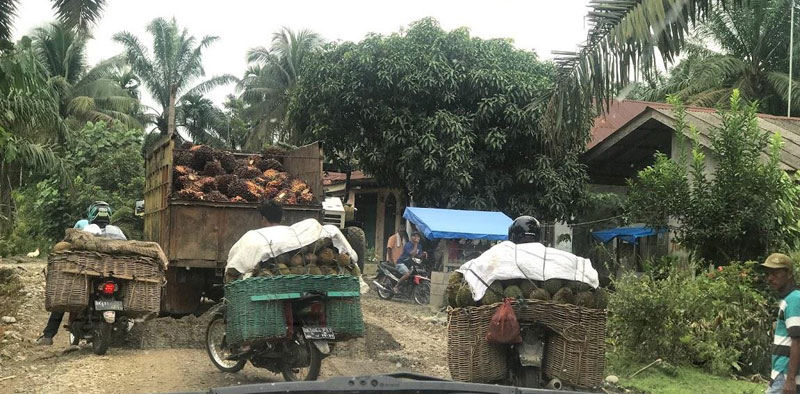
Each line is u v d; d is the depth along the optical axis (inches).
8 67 412.2
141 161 1002.1
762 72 1083.9
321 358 254.7
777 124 666.8
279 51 1680.6
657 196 451.5
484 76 715.4
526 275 222.1
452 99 729.0
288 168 478.0
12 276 615.5
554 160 738.2
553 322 220.4
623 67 284.2
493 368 221.8
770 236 416.2
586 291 226.1
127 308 313.3
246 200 397.4
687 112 600.7
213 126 1979.6
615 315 349.7
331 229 279.0
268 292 252.2
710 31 1104.2
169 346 350.3
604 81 289.7
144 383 268.7
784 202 418.9
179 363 307.0
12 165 800.9
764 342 356.8
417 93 723.4
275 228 273.9
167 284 384.5
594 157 734.5
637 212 463.2
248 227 386.9
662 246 674.8
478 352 222.1
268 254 263.7
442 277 602.5
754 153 425.1
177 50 1889.8
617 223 820.6
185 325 388.5
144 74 1879.9
